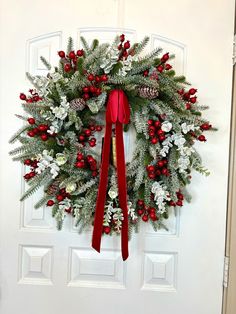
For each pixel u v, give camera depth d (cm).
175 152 99
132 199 104
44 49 115
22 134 107
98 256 117
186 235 117
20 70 115
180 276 117
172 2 114
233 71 114
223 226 116
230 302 115
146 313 117
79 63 96
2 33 114
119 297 117
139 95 98
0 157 116
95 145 105
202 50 114
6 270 117
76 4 114
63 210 100
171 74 104
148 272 117
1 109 115
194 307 116
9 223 117
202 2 114
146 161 98
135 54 101
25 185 117
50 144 97
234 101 115
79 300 117
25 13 114
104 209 98
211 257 116
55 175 96
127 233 98
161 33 114
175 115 97
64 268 117
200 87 114
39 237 117
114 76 97
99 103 96
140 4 114
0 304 117
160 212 101
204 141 107
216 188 116
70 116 95
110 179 103
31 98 101
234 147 115
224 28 114
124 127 110
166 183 101
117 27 114
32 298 117
